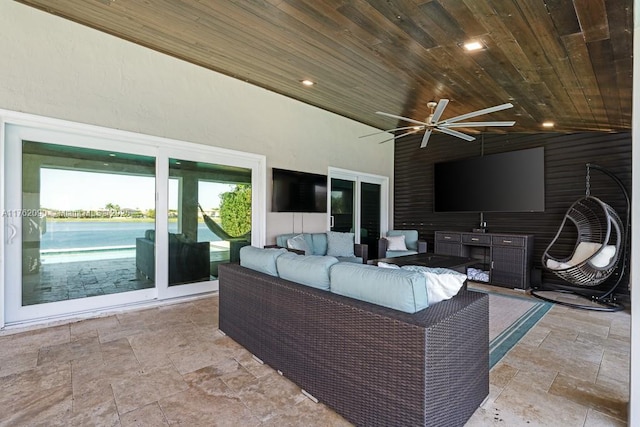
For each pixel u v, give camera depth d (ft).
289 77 12.68
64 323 10.03
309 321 6.07
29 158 9.89
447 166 19.49
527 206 16.05
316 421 5.43
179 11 8.48
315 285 6.44
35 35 9.76
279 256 7.68
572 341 8.91
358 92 13.39
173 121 12.65
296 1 7.22
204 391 6.31
